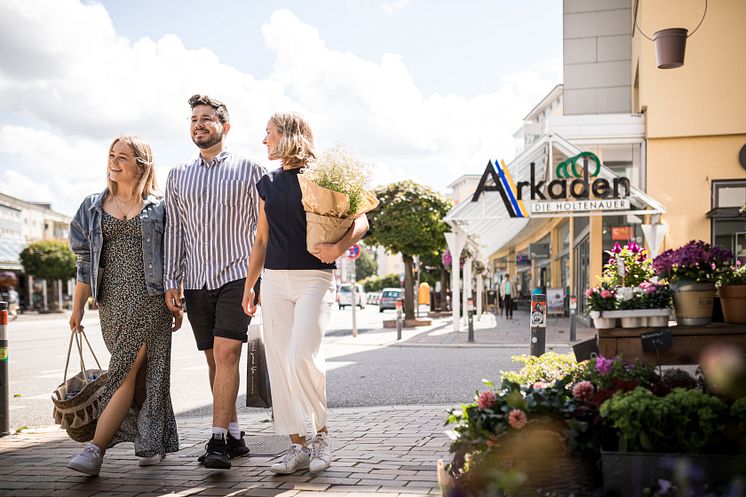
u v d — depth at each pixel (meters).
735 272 4.12
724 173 20.14
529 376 4.43
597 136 20.89
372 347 17.19
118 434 4.93
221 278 5.04
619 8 25.59
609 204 19.28
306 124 4.93
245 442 5.84
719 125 20.09
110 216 4.96
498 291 38.25
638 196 19.23
